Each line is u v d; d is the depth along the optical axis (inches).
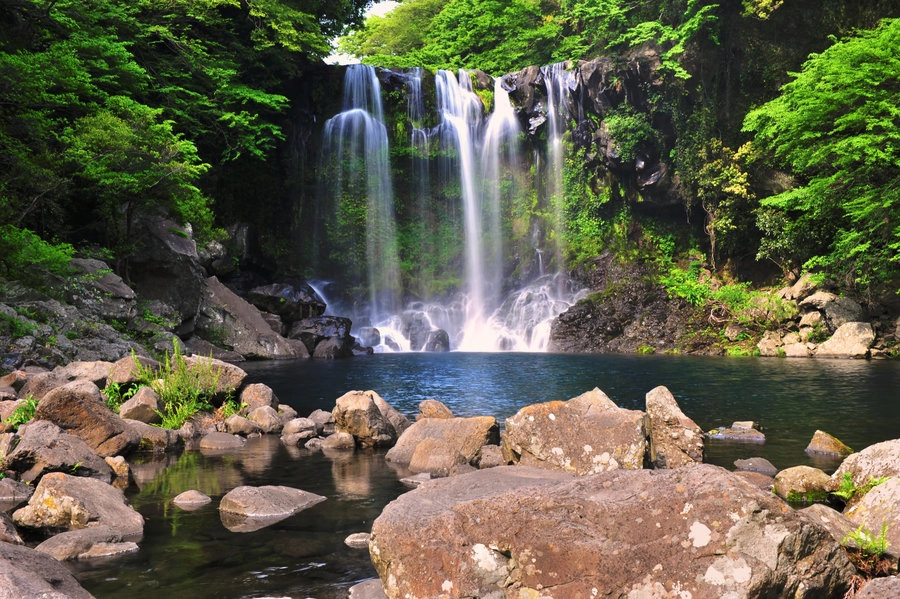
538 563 164.7
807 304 1304.1
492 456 347.6
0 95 911.0
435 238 1744.6
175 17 1387.8
